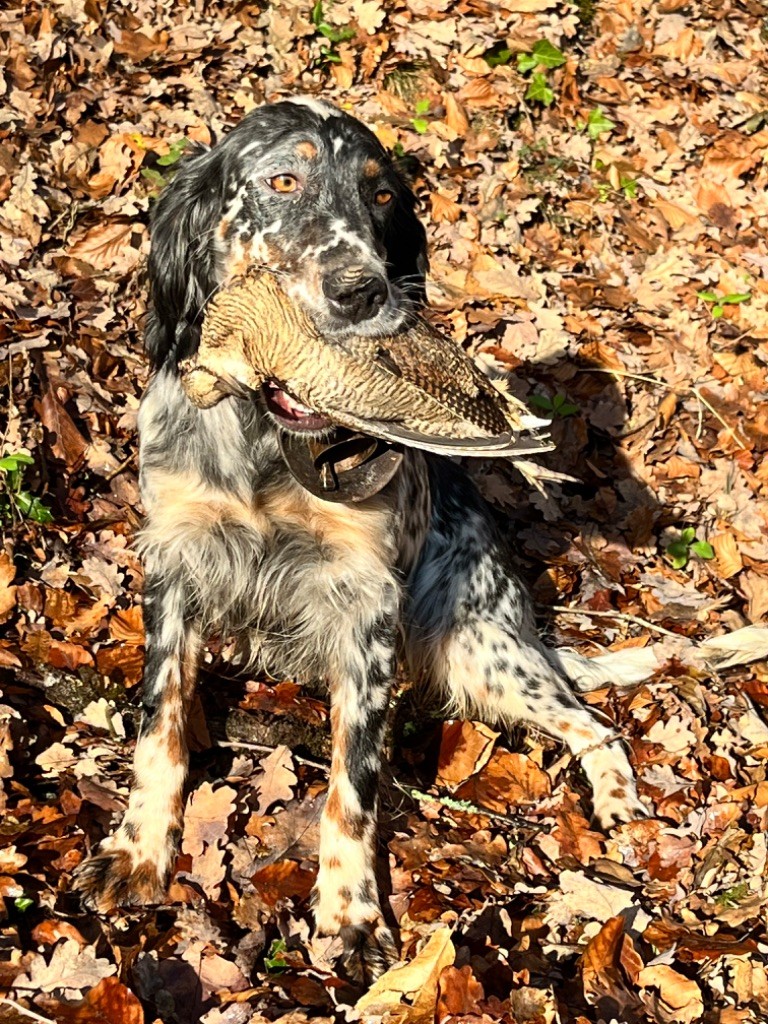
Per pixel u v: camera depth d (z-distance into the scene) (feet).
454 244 4.62
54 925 2.43
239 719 3.08
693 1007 2.53
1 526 3.31
